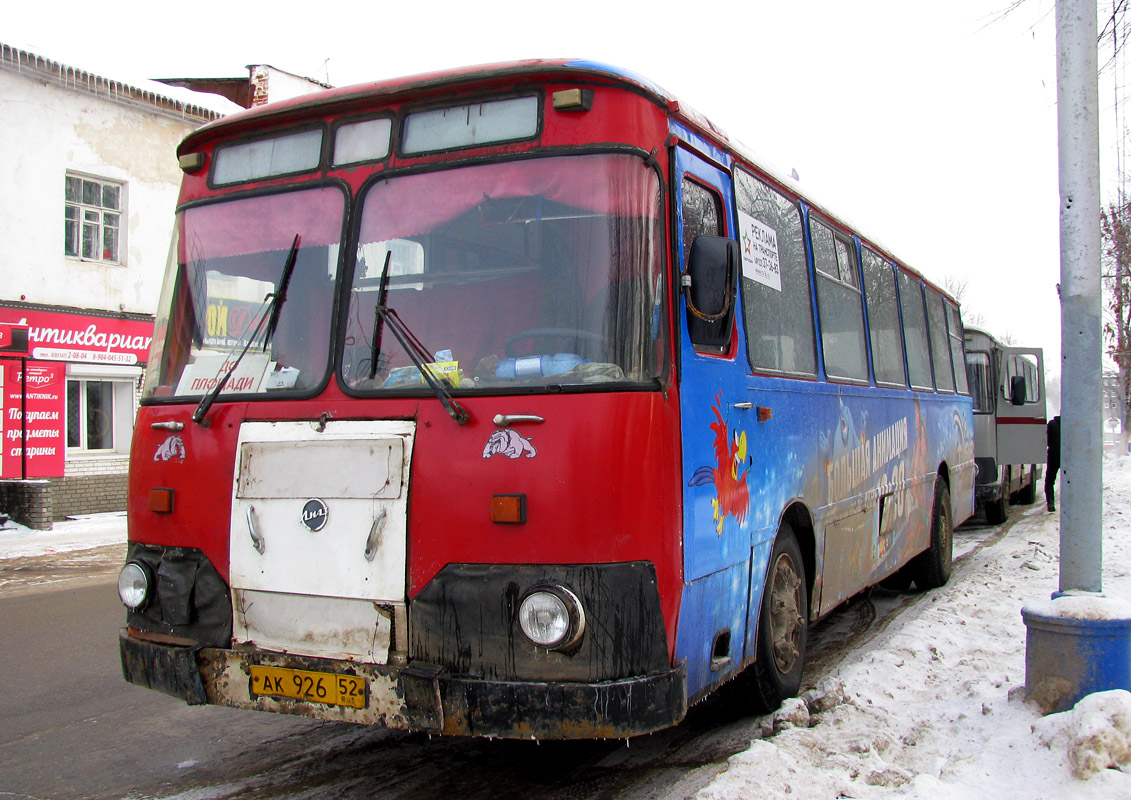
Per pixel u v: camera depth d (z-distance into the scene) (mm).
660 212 3887
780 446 5199
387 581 3721
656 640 3604
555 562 3523
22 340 16016
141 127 17969
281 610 3938
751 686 4941
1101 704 4113
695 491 3992
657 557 3631
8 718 5562
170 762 4781
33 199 16250
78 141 16906
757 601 4789
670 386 3828
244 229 4418
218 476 4133
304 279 4203
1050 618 4637
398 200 4078
